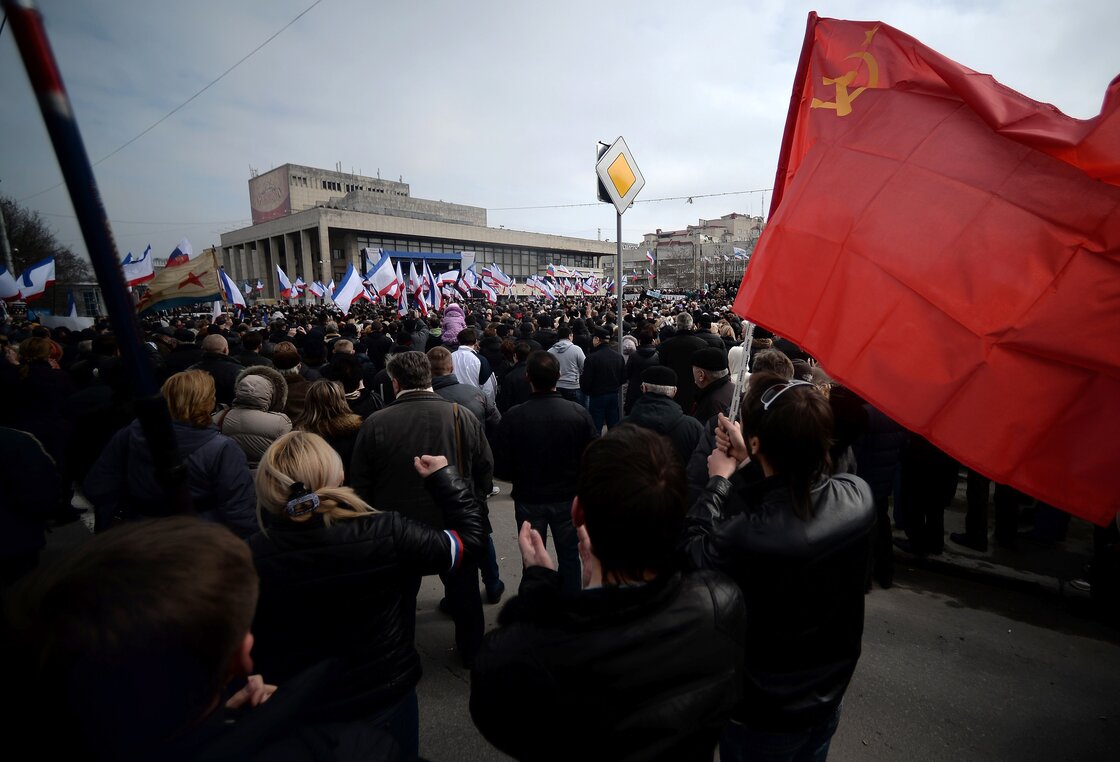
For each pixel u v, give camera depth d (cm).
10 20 72
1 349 560
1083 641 338
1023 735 265
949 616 367
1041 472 178
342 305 1460
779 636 149
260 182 9238
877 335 214
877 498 388
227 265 9338
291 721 79
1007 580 401
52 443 517
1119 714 278
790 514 149
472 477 311
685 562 125
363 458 288
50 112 77
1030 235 188
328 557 148
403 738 176
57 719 59
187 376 263
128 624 62
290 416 436
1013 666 315
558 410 340
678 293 5984
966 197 203
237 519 262
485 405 459
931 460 416
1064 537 462
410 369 298
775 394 163
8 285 1367
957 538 459
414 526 161
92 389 505
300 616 150
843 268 228
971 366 193
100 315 2880
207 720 71
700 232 10369
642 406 350
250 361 630
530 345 738
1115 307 172
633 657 101
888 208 220
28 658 59
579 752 102
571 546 353
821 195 243
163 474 98
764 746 159
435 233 6775
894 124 232
